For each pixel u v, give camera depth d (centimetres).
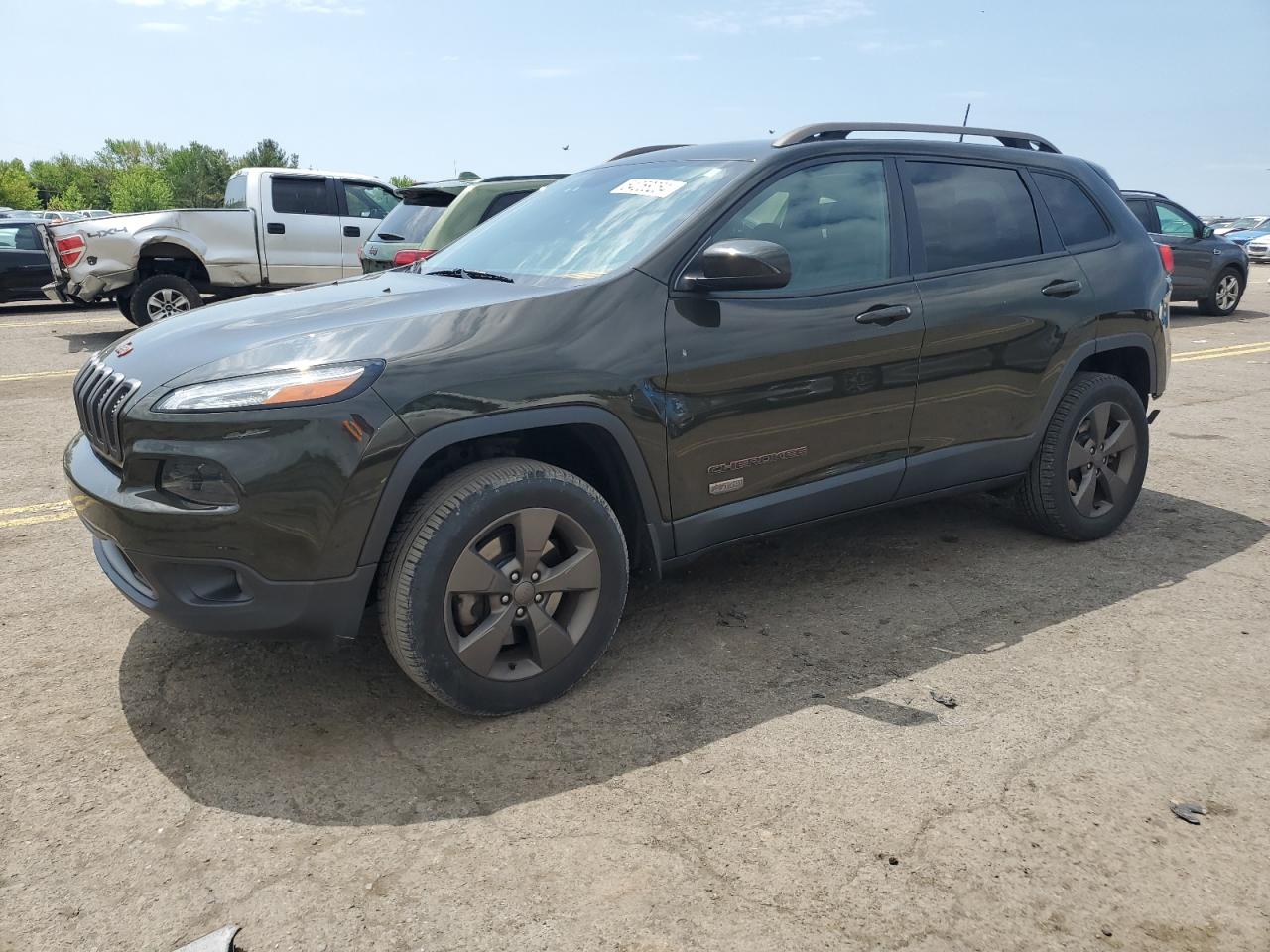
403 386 265
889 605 377
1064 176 434
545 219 378
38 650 344
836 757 272
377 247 946
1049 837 237
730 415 322
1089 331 420
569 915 212
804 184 351
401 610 271
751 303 326
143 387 264
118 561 298
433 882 224
